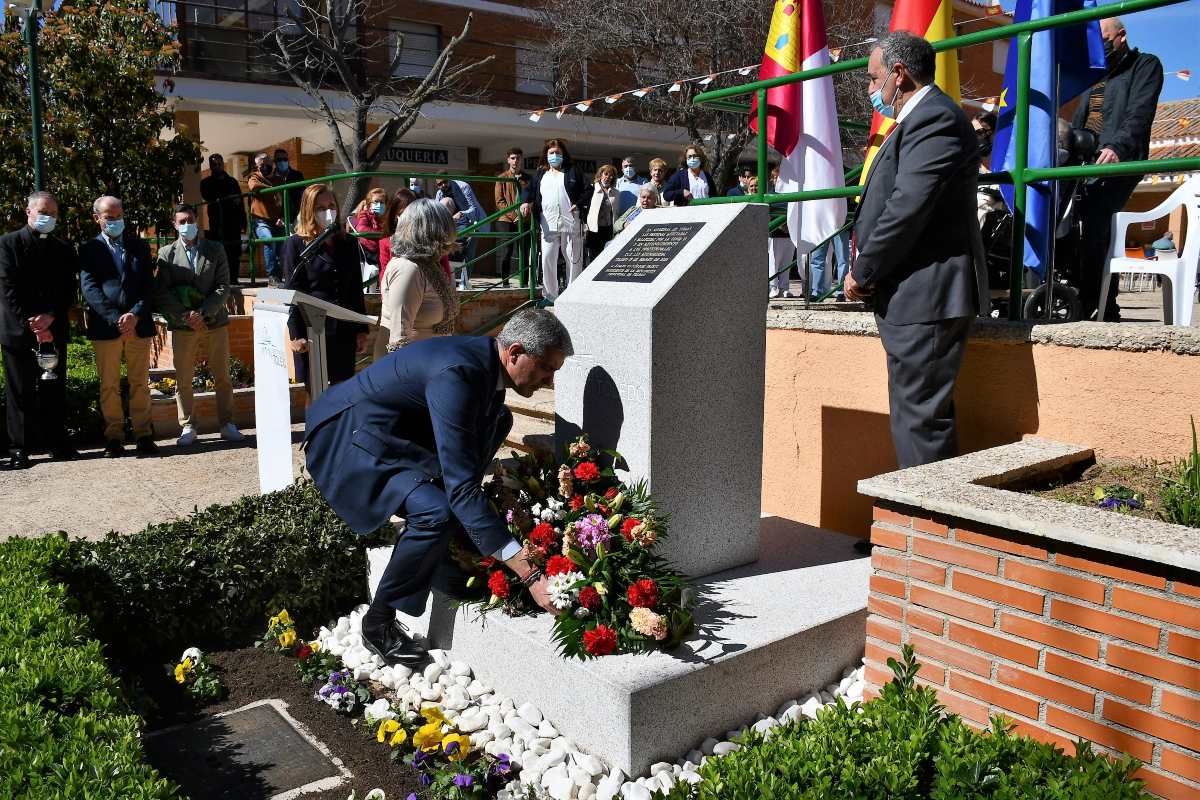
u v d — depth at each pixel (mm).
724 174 16391
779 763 2217
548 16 18828
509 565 3232
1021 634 2766
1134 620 2518
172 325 7367
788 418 4848
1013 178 3951
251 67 16750
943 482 3090
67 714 2627
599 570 3188
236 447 7410
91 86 10469
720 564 3857
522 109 18672
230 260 12156
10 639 2934
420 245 4664
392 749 3148
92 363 9016
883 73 3639
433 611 3738
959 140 3430
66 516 5441
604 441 3676
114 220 6891
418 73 19125
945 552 2939
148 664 3791
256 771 3012
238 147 20875
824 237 5344
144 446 7176
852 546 4176
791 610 3449
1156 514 2975
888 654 3146
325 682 3615
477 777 2877
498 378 3307
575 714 3033
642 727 2869
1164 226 13102
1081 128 5488
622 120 19609
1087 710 2639
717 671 3039
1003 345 3900
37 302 6750
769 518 4594
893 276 3668
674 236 3768
